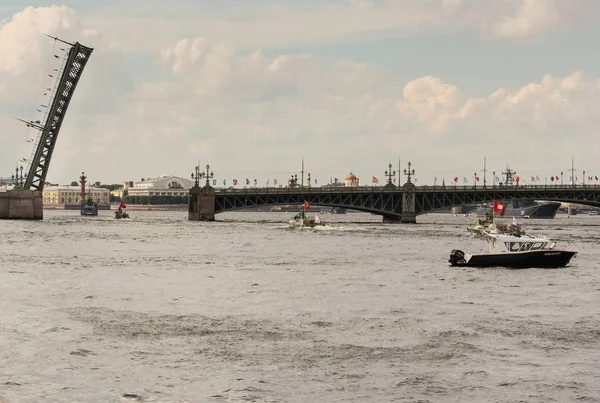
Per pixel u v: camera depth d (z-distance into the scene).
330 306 83.62
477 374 55.19
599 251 172.62
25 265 124.75
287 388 51.84
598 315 78.88
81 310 79.31
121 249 165.38
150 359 58.59
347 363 57.97
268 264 132.88
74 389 51.12
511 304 86.25
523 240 129.50
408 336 67.31
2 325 70.50
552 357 60.03
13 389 51.00
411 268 126.62
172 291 94.69
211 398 49.69
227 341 64.81
